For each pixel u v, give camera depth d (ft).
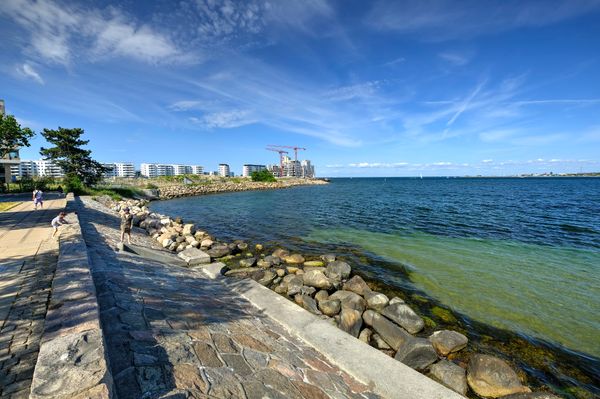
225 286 30.91
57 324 11.66
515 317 26.68
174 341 14.56
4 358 11.77
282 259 43.52
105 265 24.49
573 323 25.62
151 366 11.98
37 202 60.34
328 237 59.82
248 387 12.62
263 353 16.26
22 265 22.68
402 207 109.19
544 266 40.19
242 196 179.63
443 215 87.35
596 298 30.35
